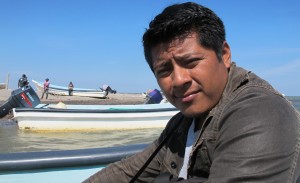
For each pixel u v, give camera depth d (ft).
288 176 3.60
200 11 4.38
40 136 37.01
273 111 3.84
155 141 6.13
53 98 99.55
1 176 8.98
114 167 6.32
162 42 4.42
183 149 5.10
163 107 41.96
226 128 4.03
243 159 3.65
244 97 4.15
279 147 3.60
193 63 4.35
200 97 4.42
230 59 4.80
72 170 9.64
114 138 36.42
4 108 44.50
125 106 43.45
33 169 9.20
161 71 4.55
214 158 4.16
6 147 31.60
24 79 80.53
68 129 38.09
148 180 5.97
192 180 4.39
